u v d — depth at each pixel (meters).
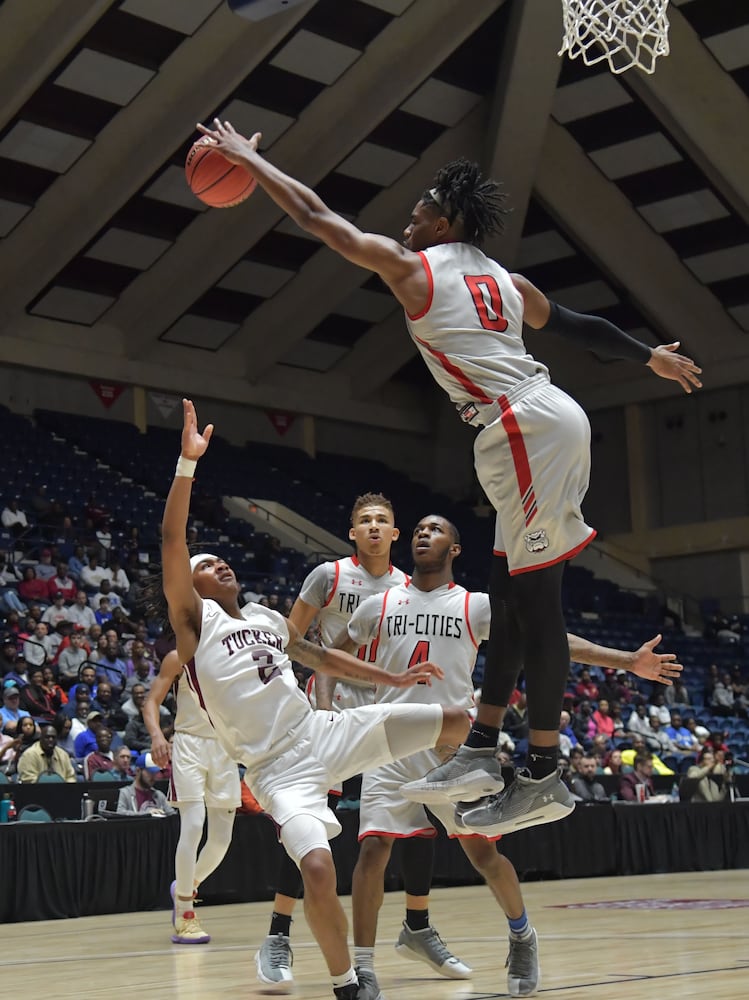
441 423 25.00
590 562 23.61
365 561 4.99
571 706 15.30
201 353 21.67
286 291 20.83
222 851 6.15
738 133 17.48
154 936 6.42
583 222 19.88
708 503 22.66
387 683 3.83
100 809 8.79
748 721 18.27
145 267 19.30
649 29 4.89
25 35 14.25
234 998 3.85
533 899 8.42
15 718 10.65
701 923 6.25
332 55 16.22
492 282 3.08
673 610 22.80
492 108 17.95
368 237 2.97
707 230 19.84
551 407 2.94
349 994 3.28
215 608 3.75
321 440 23.89
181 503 3.66
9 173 16.55
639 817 11.43
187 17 14.73
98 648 13.06
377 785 4.20
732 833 12.05
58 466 18.59
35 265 18.00
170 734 10.74
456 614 4.30
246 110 16.73
